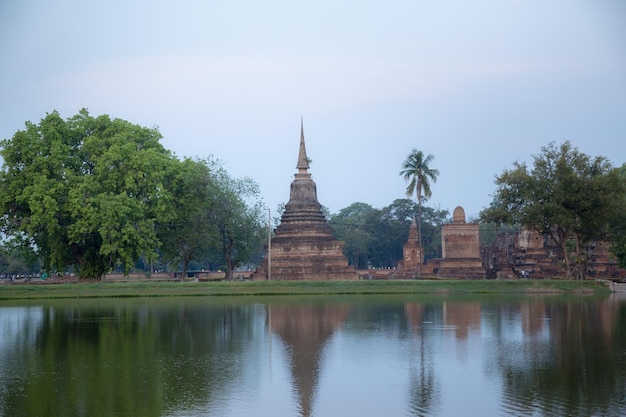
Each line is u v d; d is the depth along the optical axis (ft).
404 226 539.70
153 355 118.83
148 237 277.03
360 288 271.28
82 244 291.38
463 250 351.46
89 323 165.07
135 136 298.97
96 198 267.39
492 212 277.23
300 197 348.79
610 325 150.10
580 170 270.87
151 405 85.51
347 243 528.22
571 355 114.01
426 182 346.33
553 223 269.03
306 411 83.05
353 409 83.66
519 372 101.50
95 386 95.30
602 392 89.45
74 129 288.30
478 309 190.80
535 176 274.77
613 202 258.16
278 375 101.76
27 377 101.09
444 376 99.96
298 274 331.16
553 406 83.30
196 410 83.41
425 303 215.10
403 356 115.55
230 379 99.35
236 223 336.49
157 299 242.58
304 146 356.59
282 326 155.33
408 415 81.00
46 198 263.90
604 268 358.02
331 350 122.11
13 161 280.72
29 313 191.31
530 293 260.83
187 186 307.58
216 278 363.97
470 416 80.18
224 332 146.10
